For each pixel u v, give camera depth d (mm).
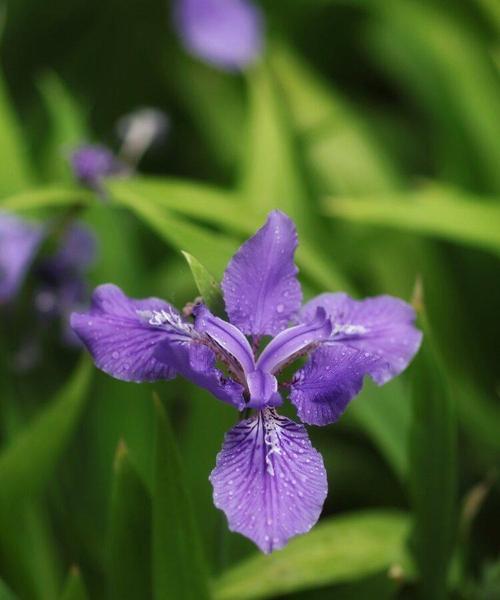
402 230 916
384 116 1170
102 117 1177
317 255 778
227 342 623
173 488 662
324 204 905
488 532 849
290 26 1166
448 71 1010
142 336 624
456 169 956
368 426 755
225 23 1068
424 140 1141
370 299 649
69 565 769
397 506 877
